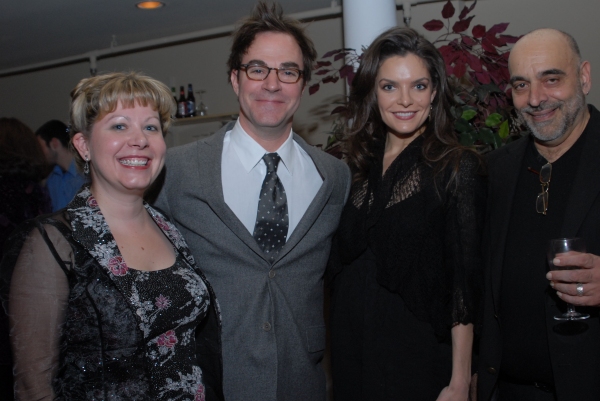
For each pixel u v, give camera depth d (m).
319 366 2.04
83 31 4.89
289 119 2.02
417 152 1.97
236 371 1.87
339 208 2.12
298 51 1.99
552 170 1.85
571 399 1.71
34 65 5.95
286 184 2.05
